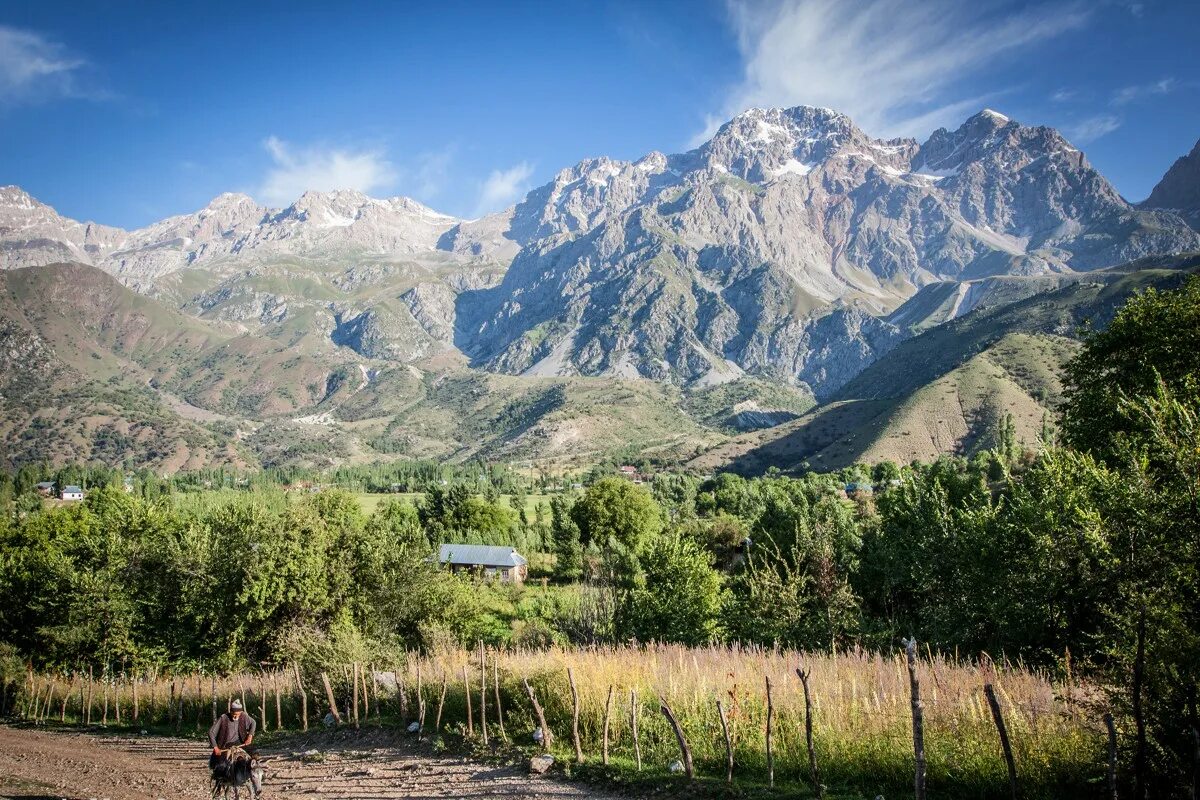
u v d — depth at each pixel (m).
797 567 26.52
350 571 31.28
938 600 23.61
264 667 28.31
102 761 17.55
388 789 12.80
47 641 31.98
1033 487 19.52
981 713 11.36
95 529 43.06
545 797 11.52
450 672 19.17
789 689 13.89
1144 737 8.55
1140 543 11.05
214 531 32.88
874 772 11.11
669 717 11.88
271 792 13.17
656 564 28.50
